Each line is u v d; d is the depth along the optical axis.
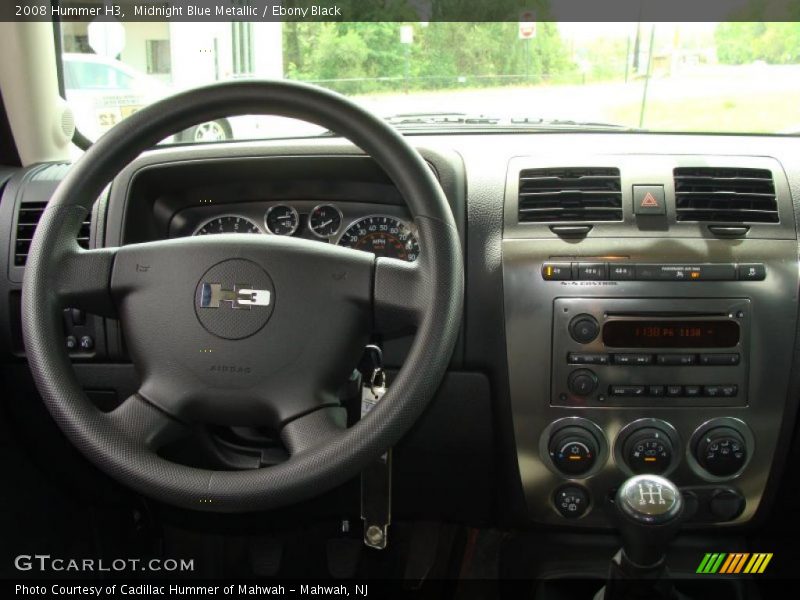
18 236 1.33
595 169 1.22
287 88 0.87
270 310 0.87
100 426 0.82
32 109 1.49
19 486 1.42
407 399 0.79
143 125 0.90
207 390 0.87
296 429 0.85
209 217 1.37
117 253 0.92
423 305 0.84
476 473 1.37
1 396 1.37
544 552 1.36
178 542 1.69
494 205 1.22
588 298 1.17
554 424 1.20
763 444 1.18
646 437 1.17
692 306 1.16
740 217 1.19
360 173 1.26
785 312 1.16
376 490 1.16
